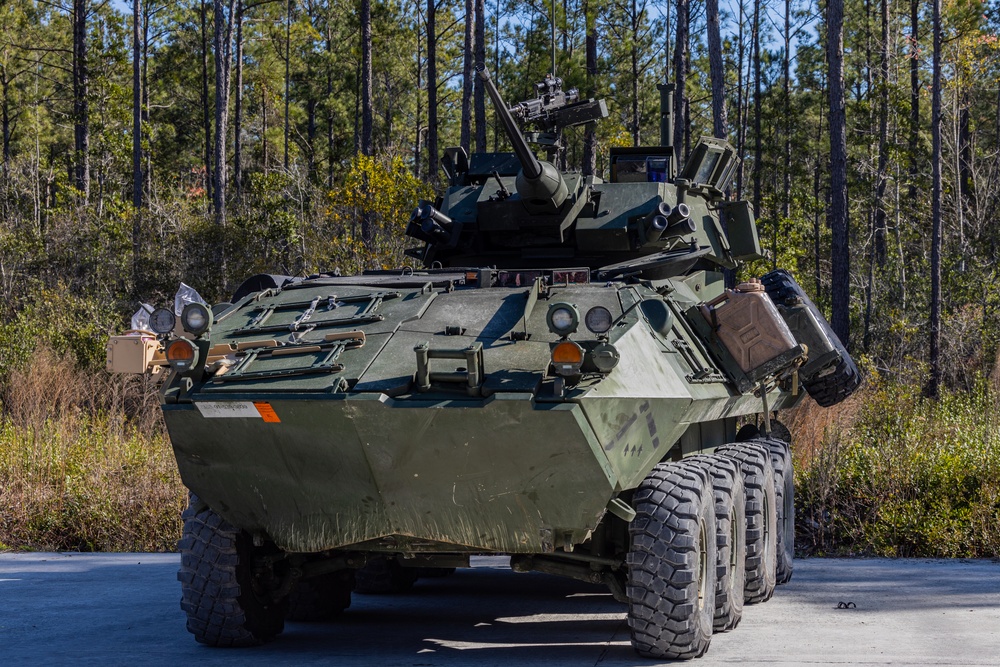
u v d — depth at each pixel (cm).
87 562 1045
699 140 941
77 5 3662
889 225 3747
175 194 3772
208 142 4334
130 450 1335
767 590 817
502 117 736
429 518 586
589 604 852
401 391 552
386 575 896
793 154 4081
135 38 2933
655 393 578
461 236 865
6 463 1315
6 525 1209
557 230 826
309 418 557
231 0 3631
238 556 643
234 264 2352
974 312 2522
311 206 2514
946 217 3281
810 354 911
